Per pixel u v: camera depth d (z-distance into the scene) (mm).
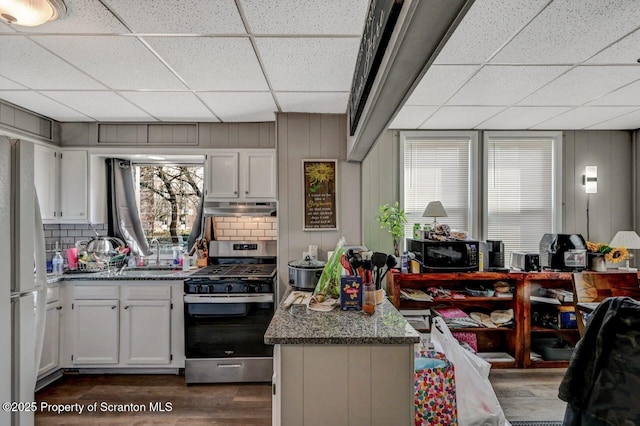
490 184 3705
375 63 1255
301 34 1734
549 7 1544
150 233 3756
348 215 3029
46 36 1746
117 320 2930
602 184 3697
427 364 1759
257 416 2365
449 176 3719
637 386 1286
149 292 2934
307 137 3027
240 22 1629
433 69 2188
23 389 1400
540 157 3723
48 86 2416
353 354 1454
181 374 3004
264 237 3607
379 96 1375
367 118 1678
